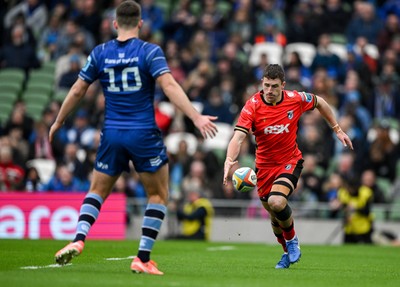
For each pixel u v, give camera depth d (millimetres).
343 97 74688
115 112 27766
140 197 62250
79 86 28297
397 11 91875
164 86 27281
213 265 33781
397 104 75438
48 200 55062
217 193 61812
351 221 59031
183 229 60250
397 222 60562
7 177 59438
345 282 27406
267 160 32438
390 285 26891
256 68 77000
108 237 55531
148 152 27516
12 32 87000
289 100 32125
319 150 67062
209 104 72000
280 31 86312
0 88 83812
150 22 87125
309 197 61156
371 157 67125
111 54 27875
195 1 93438
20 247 41344
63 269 29297
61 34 87500
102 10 92812
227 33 84438
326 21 86250
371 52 83375
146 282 25000
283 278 28188
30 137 71688
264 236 60406
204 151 66125
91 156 63156
